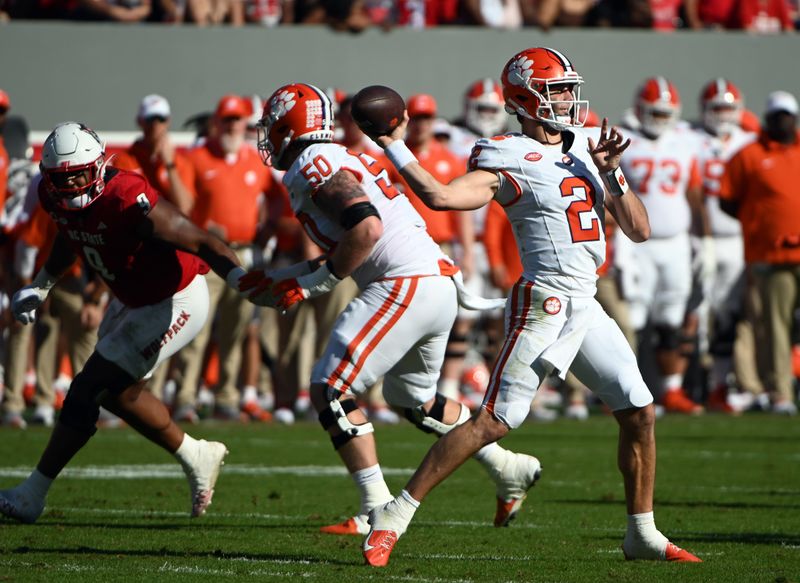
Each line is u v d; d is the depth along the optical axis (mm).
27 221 36625
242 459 31234
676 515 22547
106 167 19562
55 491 25062
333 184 17953
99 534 19688
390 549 17078
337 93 41219
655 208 43281
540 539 19812
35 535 19516
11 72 47000
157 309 20188
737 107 46438
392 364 19453
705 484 27125
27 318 20719
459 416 21000
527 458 20922
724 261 46219
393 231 19438
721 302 46344
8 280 39438
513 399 17109
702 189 45562
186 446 21359
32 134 47031
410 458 31672
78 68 47438
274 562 17172
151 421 20875
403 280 19266
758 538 19891
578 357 17438
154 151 37469
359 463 19562
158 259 19938
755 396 46250
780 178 42031
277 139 19234
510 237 41219
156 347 20250
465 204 16938
